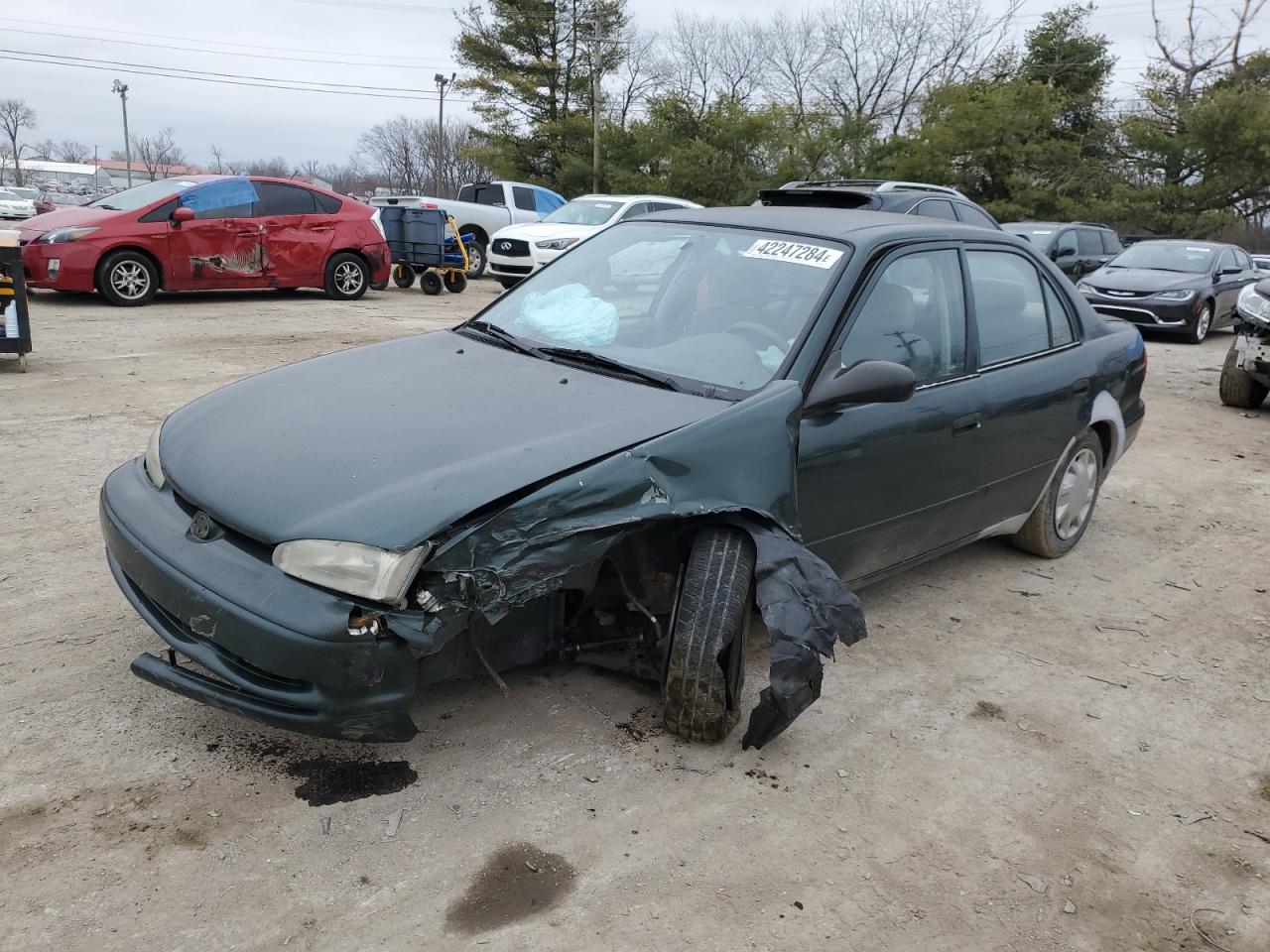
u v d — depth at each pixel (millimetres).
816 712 3389
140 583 2799
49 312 11031
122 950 2154
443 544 2490
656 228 4230
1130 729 3436
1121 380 5027
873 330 3576
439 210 15320
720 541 2939
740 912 2406
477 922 2314
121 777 2742
